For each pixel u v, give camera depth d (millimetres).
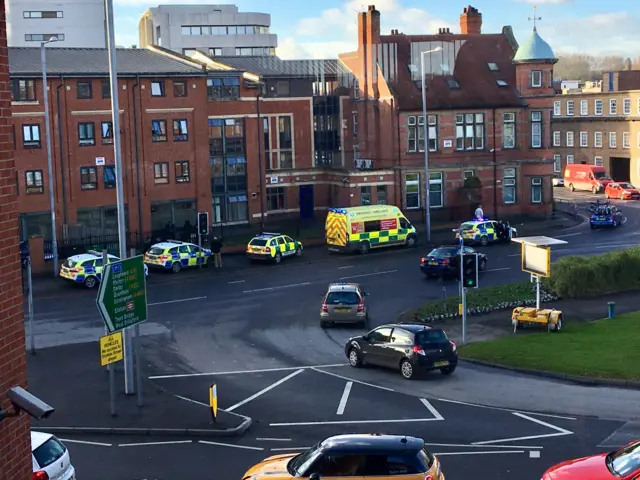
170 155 57531
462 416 23594
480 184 64875
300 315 38125
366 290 42812
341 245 52469
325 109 68938
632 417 22922
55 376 28797
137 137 56125
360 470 15422
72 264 44656
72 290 44031
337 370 29438
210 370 29797
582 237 57094
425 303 39406
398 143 63562
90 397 26094
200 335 34906
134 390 26719
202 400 26047
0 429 10820
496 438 21484
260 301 40938
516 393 25734
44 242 51125
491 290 40656
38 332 35531
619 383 26172
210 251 49875
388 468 15398
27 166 52531
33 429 22844
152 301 41188
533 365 28234
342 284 36719
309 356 31547
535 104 66500
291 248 51531
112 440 22359
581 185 86438
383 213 53562
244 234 60000
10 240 11242
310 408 24938
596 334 32469
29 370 29625
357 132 67625
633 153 87750
